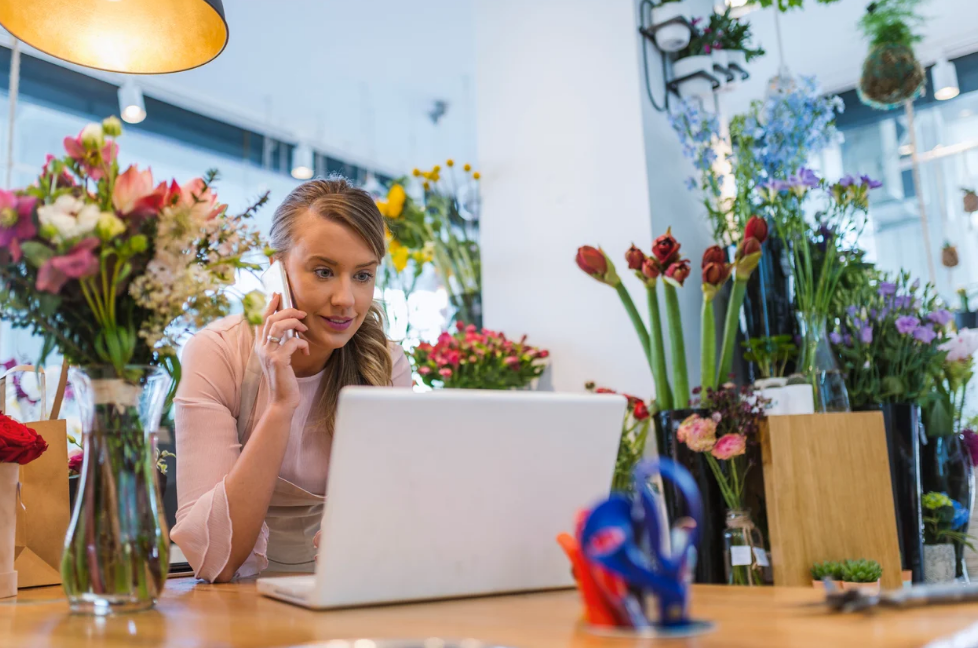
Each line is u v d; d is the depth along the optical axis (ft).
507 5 10.71
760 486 6.52
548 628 2.39
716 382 7.30
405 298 11.32
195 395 5.12
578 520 2.43
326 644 2.16
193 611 3.14
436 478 3.07
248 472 4.56
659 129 9.63
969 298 13.16
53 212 3.09
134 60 5.67
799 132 8.59
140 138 16.89
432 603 3.08
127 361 3.31
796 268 8.73
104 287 3.23
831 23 13.47
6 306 3.26
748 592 3.06
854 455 6.24
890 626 2.20
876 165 14.89
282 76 16.01
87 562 3.17
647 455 8.45
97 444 3.28
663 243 7.31
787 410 6.71
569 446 3.36
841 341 8.60
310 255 5.39
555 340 9.71
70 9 5.44
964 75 14.30
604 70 9.71
